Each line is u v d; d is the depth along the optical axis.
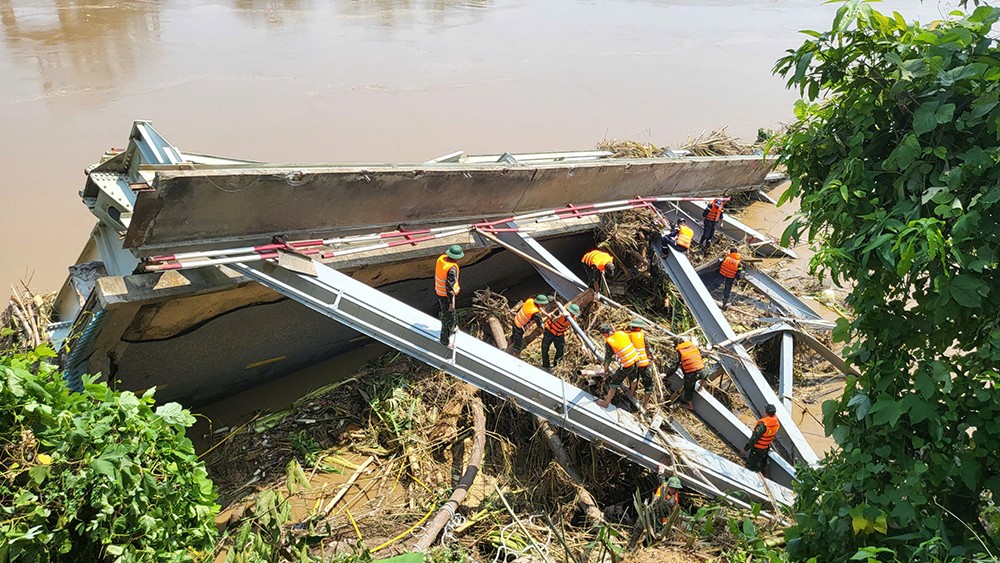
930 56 4.06
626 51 28.70
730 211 16.72
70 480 4.14
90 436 4.27
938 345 4.40
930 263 4.06
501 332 9.98
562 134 19.44
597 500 7.93
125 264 8.30
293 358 9.83
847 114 4.44
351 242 8.92
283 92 19.72
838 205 4.36
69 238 12.14
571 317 8.80
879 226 4.10
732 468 7.85
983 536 4.53
